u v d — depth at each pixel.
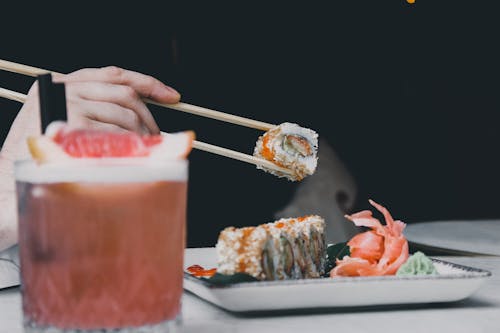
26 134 1.06
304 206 3.09
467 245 1.21
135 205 0.63
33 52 2.77
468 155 3.54
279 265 0.84
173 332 0.65
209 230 2.97
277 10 3.19
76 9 2.83
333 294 0.76
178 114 3.02
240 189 3.04
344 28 3.34
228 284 0.75
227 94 3.16
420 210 3.47
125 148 0.64
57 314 0.63
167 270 0.64
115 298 0.63
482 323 0.74
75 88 1.04
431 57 3.49
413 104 3.48
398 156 3.45
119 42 2.93
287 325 0.73
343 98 3.37
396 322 0.74
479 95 3.55
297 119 3.30
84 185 0.62
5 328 0.73
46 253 0.63
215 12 3.10
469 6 3.49
